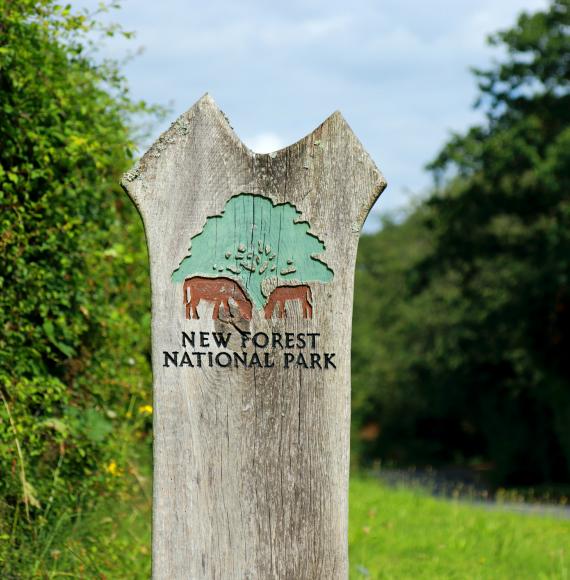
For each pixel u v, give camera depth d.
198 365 4.07
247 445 4.09
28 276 5.59
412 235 44.69
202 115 4.11
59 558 5.63
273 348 4.12
